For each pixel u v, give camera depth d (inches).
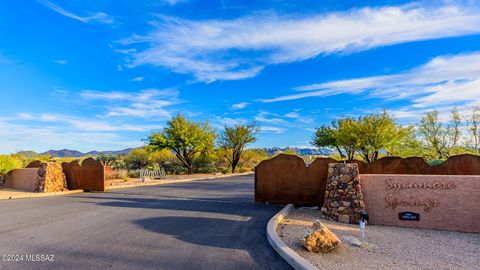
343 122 1069.8
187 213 355.9
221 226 290.5
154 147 1254.3
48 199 498.0
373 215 314.3
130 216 339.3
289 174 419.2
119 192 593.0
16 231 274.7
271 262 195.6
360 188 318.0
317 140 1221.1
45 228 285.4
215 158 1502.2
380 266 186.7
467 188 290.7
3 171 702.5
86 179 621.3
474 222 282.5
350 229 285.3
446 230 289.1
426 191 303.1
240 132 1464.1
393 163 406.0
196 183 826.2
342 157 1136.2
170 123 1299.2
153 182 807.1
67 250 217.8
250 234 261.4
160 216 338.3
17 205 434.3
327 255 205.3
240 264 191.5
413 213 302.7
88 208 396.5
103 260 197.2
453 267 187.2
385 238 255.1
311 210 385.4
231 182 862.5
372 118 927.7
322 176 405.1
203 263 192.2
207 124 1365.7
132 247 224.2
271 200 424.2
